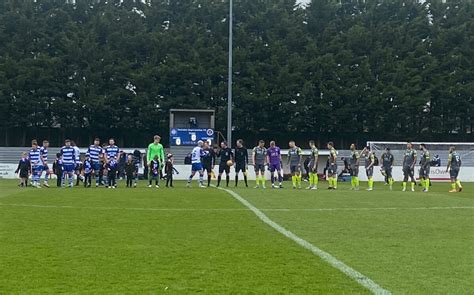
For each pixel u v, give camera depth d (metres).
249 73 60.88
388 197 20.80
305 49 62.84
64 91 60.19
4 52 60.56
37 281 7.43
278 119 61.44
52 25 62.50
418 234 11.54
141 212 15.13
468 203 18.61
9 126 60.38
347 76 60.97
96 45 60.56
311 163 27.19
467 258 9.04
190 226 12.48
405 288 7.14
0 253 9.23
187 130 44.81
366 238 10.99
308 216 14.46
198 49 61.62
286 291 6.98
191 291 6.98
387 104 60.81
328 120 60.91
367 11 65.81
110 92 60.28
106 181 28.31
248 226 12.52
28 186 27.69
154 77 60.69
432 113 63.72
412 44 63.44
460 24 65.12
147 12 64.56
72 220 13.39
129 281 7.45
